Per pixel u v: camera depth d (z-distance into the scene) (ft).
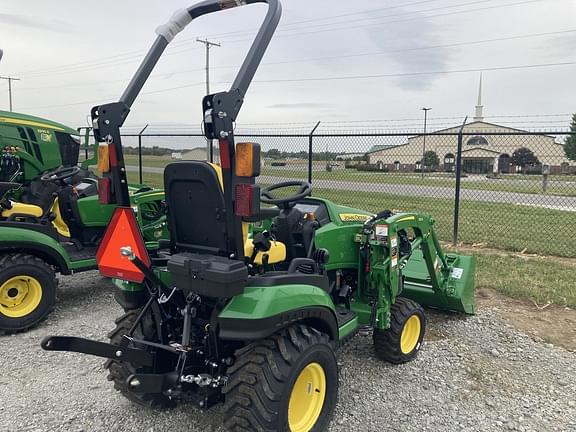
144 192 20.48
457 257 17.71
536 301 18.75
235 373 8.77
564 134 25.75
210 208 8.80
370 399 11.80
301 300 9.15
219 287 8.07
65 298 19.81
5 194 18.30
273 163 34.27
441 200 48.73
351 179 44.45
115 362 10.53
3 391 12.01
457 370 13.43
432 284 16.05
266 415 8.42
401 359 13.62
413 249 14.30
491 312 17.75
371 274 12.89
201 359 9.55
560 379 12.92
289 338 9.14
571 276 21.95
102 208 19.85
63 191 19.76
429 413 11.23
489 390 12.33
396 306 13.67
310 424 9.72
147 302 10.09
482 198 51.13
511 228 34.53
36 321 16.22
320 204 13.19
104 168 9.19
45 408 11.21
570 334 15.80
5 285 15.71
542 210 43.39
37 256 17.17
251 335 8.43
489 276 21.88
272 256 10.87
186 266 8.43
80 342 8.26
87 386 12.30
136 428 10.44
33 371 13.12
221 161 8.18
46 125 21.24
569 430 10.60
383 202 44.65
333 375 10.03
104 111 8.95
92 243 20.22
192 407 11.23
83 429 10.38
